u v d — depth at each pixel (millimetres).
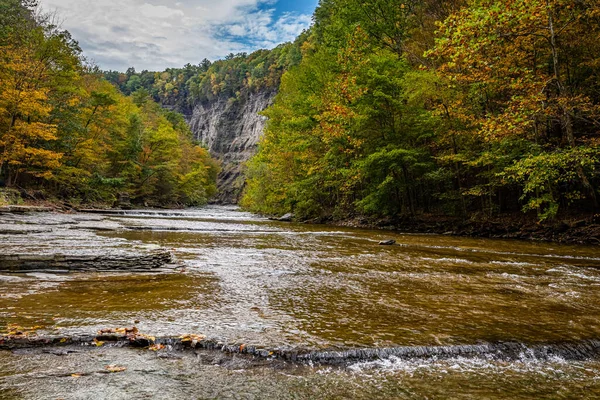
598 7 14359
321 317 5145
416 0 33812
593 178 19219
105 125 42844
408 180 26359
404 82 23969
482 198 24062
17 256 7480
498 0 13094
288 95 40594
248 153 141125
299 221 34750
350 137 26531
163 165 59469
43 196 32406
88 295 5891
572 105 15148
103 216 28125
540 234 19516
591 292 7176
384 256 11891
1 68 28266
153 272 7992
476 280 8172
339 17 34781
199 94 183000
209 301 5797
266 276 8000
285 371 3574
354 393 3164
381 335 4469
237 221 30891
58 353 3738
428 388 3312
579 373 3797
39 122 29547
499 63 14617
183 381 3264
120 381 3191
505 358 4102
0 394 2842
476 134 20906
